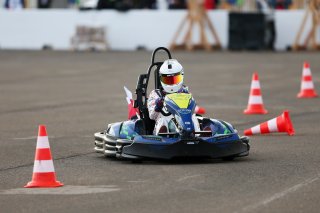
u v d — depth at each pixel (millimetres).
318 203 20250
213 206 20062
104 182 23578
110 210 19938
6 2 92375
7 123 38500
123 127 27609
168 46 83688
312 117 39000
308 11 81000
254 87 40875
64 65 69312
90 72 63531
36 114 41625
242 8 85438
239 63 68375
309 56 74125
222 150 26172
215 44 83688
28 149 30891
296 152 28703
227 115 40094
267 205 20094
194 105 26922
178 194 21578
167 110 27062
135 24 84688
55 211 20016
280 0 87062
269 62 68875
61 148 30734
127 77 59281
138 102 28203
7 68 67625
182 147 25938
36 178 23281
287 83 54562
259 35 81438
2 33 87938
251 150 29375
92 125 37344
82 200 21172
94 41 85125
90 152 29672
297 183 22797
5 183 23984
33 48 87312
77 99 47719
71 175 24891
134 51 82562
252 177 23734
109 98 47969
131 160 27312
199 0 82188
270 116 39750
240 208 19797
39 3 92688
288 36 82250
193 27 83562
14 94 50781
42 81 58000
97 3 86000
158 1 88625
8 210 20234
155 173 24734
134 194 21734
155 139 26297
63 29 86438
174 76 27531
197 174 24359
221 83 54875
